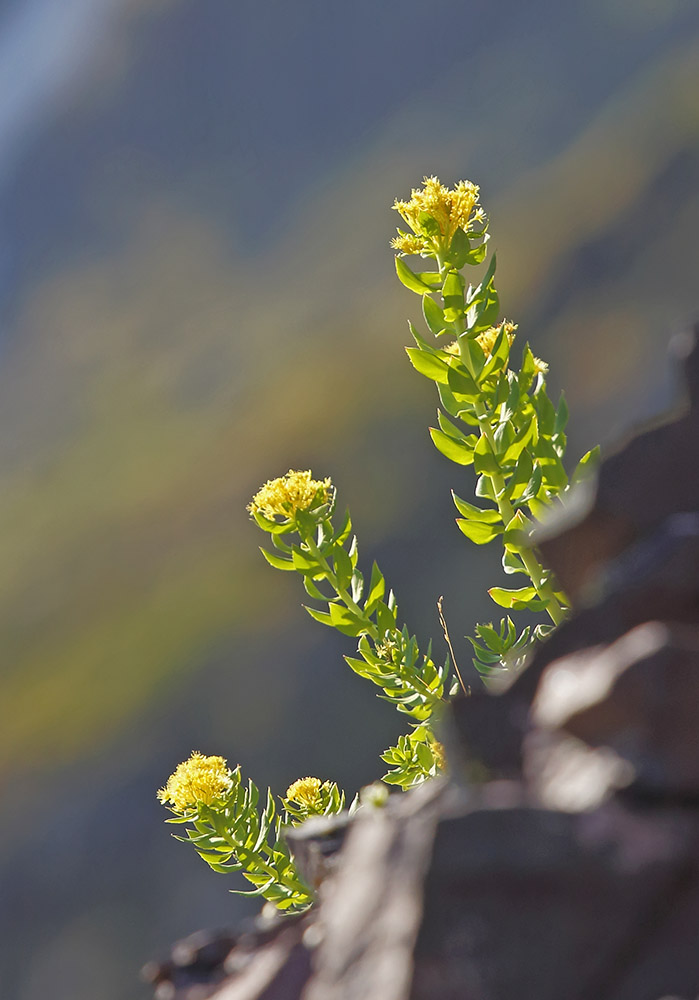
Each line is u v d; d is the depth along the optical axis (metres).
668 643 0.49
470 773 0.53
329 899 0.55
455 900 0.47
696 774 0.47
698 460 0.55
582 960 0.46
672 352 0.58
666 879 0.46
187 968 0.65
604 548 0.57
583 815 0.47
